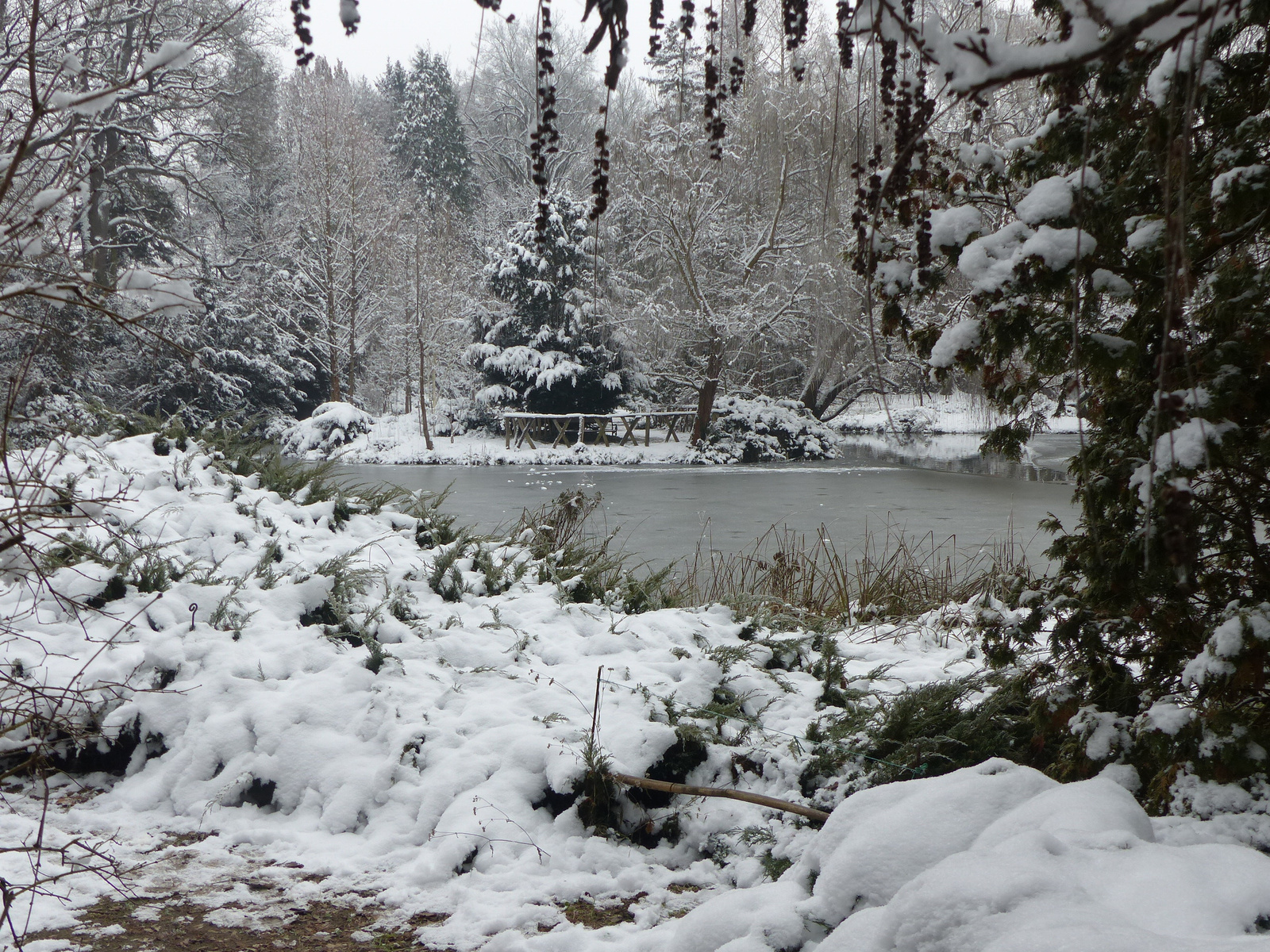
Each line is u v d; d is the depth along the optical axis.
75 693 2.57
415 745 3.95
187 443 6.73
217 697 4.20
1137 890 1.59
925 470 22.89
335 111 32.31
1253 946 1.29
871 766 3.78
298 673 4.44
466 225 38.69
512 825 3.57
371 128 42.22
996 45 1.11
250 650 4.56
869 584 8.01
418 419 31.03
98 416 6.70
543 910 3.08
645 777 3.69
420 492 7.36
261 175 26.64
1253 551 2.81
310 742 3.99
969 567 9.91
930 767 3.66
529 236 29.84
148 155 21.98
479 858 3.45
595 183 1.56
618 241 28.06
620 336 28.39
